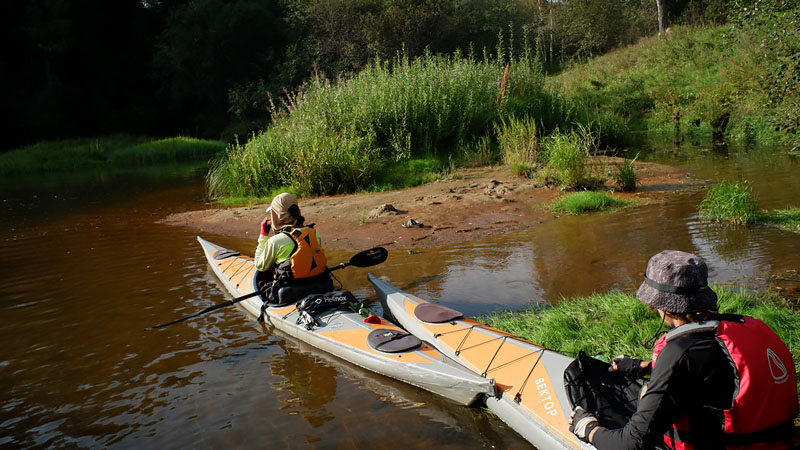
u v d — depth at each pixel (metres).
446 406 3.46
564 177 9.73
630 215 7.71
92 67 38.19
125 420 3.48
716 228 6.58
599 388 2.84
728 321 2.01
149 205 12.12
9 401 3.79
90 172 22.06
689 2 34.34
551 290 5.12
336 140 11.77
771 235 6.07
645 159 13.62
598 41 38.25
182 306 5.46
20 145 33.06
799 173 9.87
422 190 10.70
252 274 5.84
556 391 3.03
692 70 22.78
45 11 34.72
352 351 4.05
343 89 13.65
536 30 42.75
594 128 15.54
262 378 3.94
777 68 8.71
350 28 37.28
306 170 11.51
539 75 16.25
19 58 35.03
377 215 8.77
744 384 1.91
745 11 10.20
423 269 6.11
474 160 13.20
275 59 38.06
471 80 14.55
